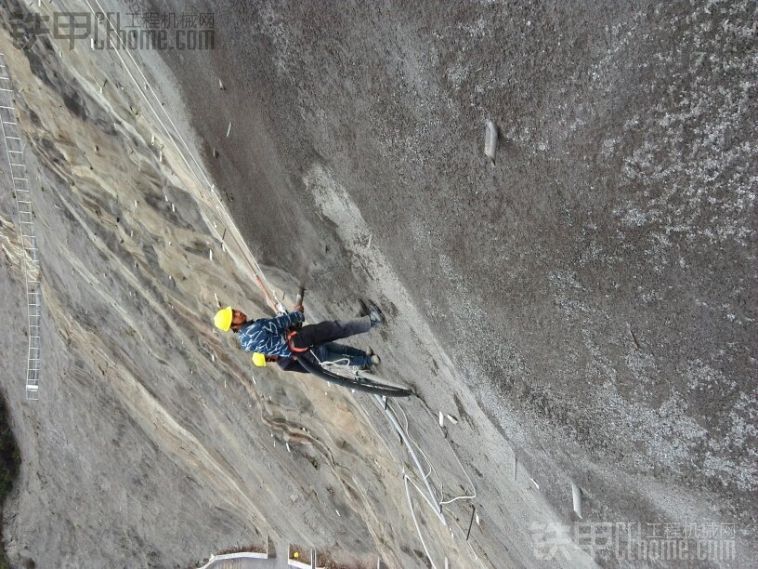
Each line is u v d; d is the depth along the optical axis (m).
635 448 4.28
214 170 7.05
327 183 5.64
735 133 3.14
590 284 4.07
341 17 4.74
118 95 8.20
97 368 14.41
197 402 12.06
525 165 4.10
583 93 3.66
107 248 11.22
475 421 5.54
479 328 4.97
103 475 16.08
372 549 10.78
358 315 6.12
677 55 3.22
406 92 4.57
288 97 5.54
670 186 3.47
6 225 13.92
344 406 8.41
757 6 2.88
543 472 5.09
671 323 3.75
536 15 3.70
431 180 4.73
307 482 10.86
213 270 8.66
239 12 5.62
